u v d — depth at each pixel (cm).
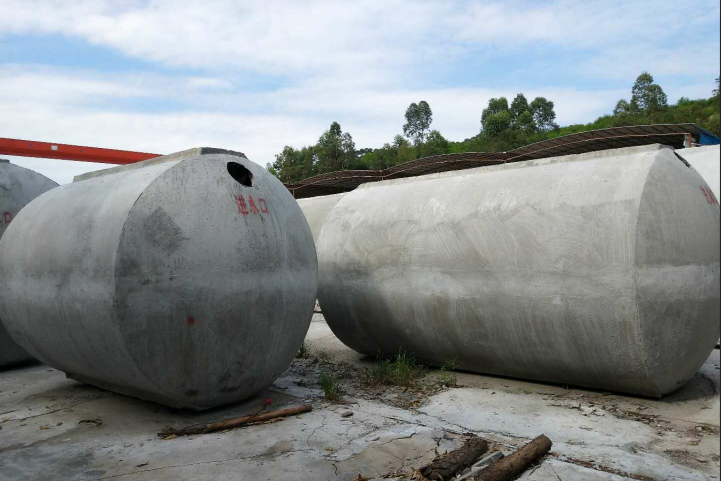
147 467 301
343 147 3500
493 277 445
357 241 548
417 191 535
